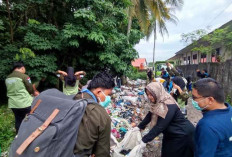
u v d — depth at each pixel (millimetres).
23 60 5344
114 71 7184
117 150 2418
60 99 1296
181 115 1995
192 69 14211
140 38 8500
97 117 1263
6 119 4316
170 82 5320
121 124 3609
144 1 11609
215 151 1143
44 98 1376
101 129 1265
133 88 9812
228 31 9391
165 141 2107
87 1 5926
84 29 5484
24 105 3041
